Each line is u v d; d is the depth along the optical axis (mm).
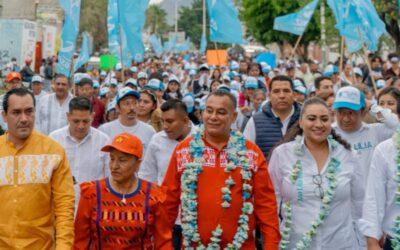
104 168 8289
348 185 6621
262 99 12898
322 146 6691
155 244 6062
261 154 6348
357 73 18297
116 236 5922
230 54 54375
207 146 6273
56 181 6141
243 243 6195
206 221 6160
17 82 14484
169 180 6422
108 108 11820
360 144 7891
